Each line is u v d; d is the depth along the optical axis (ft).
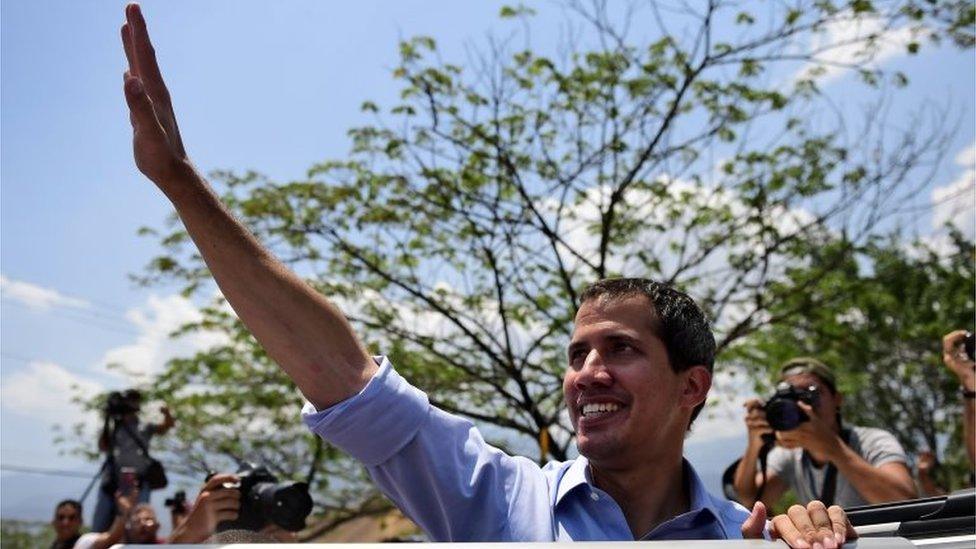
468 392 34.55
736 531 7.04
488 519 6.40
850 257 34.60
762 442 13.29
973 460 11.96
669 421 6.78
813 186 33.04
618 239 33.71
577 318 6.93
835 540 5.00
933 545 5.13
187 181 5.39
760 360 37.04
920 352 58.29
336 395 5.98
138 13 5.50
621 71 32.63
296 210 33.65
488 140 32.60
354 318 34.12
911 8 30.32
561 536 6.50
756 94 32.24
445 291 34.14
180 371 38.32
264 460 39.09
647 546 4.61
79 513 20.72
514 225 32.83
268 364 37.78
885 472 12.71
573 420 6.78
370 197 33.19
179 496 17.44
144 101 5.24
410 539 14.16
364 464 6.34
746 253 33.53
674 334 6.77
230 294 5.60
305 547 4.45
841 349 38.04
